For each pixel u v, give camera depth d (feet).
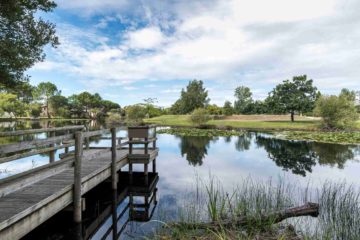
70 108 204.33
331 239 10.52
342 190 18.56
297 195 17.07
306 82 122.21
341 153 38.70
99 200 17.79
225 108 167.12
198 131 77.77
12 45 17.60
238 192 17.30
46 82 200.64
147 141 22.82
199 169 27.81
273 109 130.93
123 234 12.28
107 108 221.05
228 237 10.71
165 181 22.65
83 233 12.70
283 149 43.32
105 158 21.59
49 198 10.89
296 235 11.17
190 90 174.29
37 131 14.03
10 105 141.28
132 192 19.77
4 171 26.61
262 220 12.35
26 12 19.71
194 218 12.78
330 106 76.59
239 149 43.47
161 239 10.99
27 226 9.58
